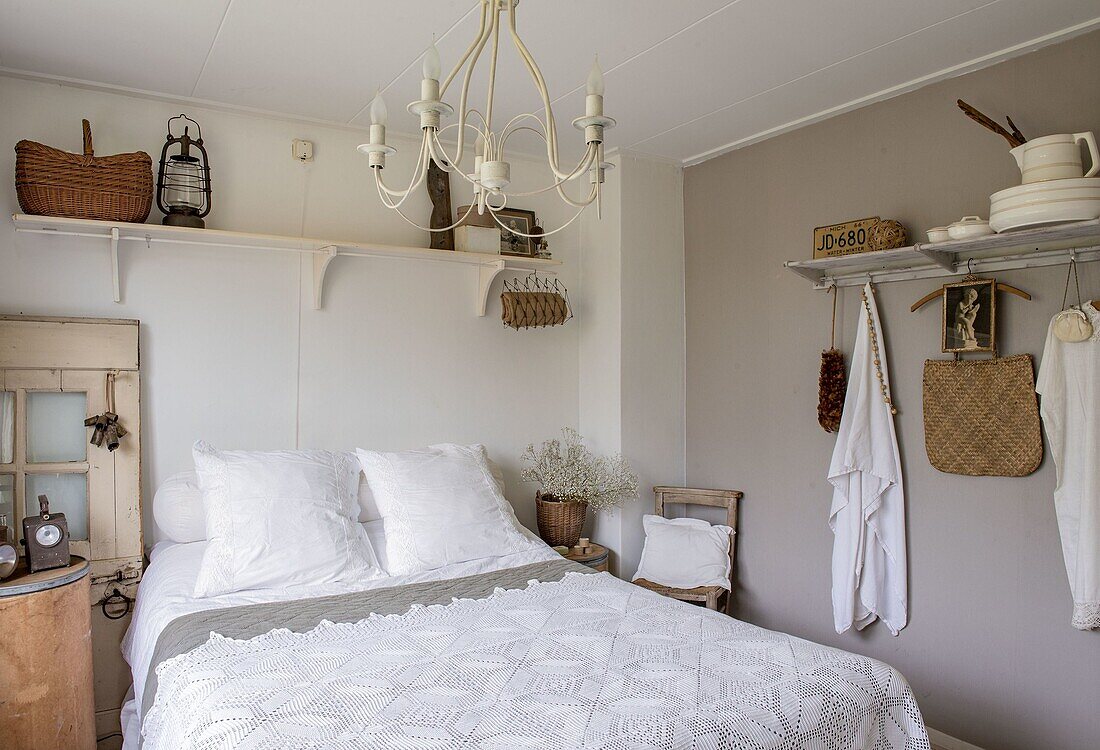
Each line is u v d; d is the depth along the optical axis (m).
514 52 2.47
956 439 2.61
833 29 2.32
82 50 2.42
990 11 2.20
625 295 3.59
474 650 1.83
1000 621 2.53
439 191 3.30
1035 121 2.44
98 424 2.59
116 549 2.64
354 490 2.79
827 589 3.08
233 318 2.95
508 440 3.62
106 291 2.71
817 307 3.13
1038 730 2.42
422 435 3.38
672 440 3.73
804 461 3.18
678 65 2.58
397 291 3.32
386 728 1.43
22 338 2.53
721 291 3.58
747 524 3.43
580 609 2.15
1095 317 2.25
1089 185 2.09
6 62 2.50
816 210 3.14
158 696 1.68
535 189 3.72
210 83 2.69
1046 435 2.41
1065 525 2.30
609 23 2.27
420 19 2.23
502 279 3.61
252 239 2.84
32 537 2.29
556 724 1.45
